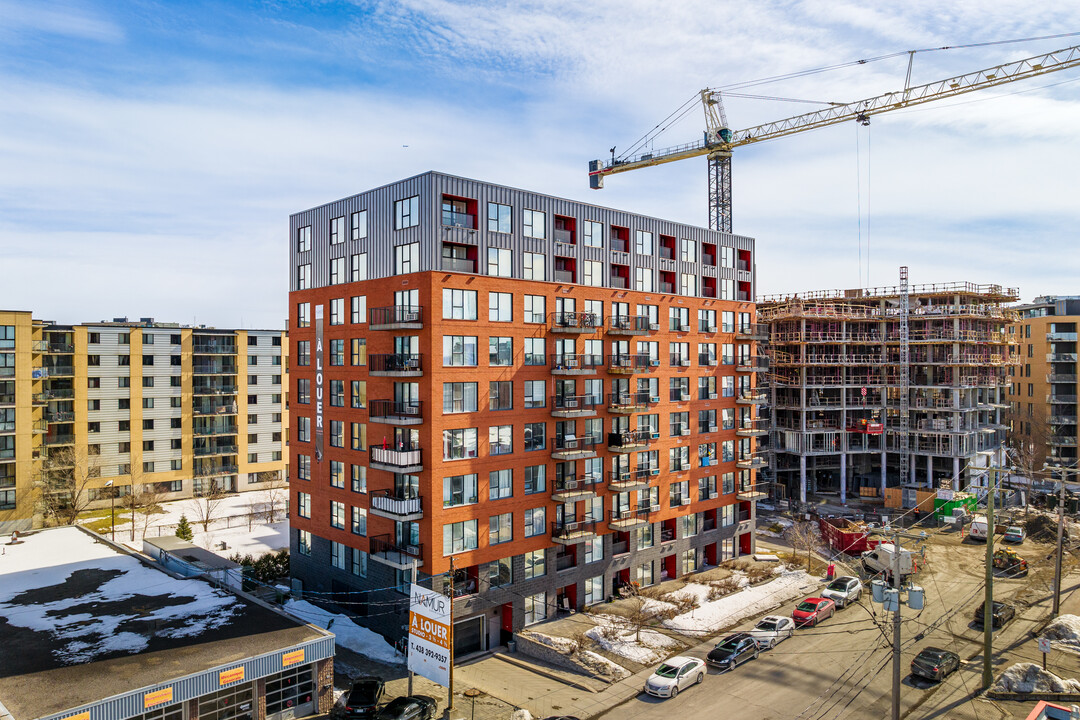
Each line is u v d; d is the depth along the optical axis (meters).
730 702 36.72
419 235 43.00
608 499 52.53
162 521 73.00
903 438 87.75
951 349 87.88
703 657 42.66
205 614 37.72
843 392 87.50
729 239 64.94
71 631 35.09
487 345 44.69
